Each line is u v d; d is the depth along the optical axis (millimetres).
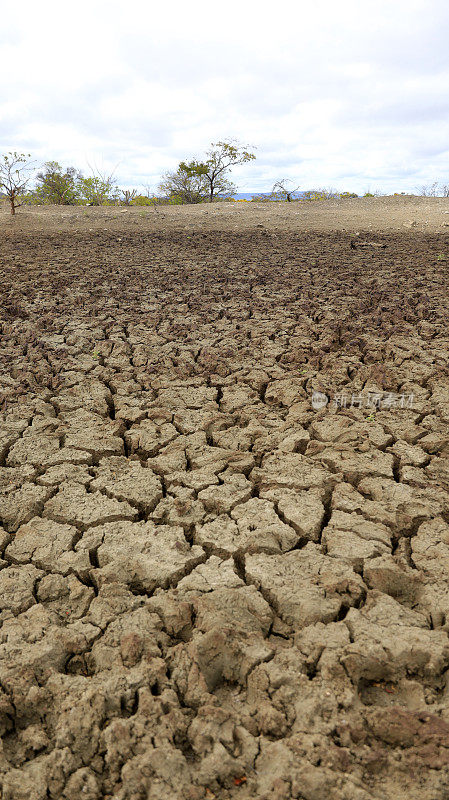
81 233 15117
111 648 2240
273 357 5590
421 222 16000
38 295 8109
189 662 2162
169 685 2094
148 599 2500
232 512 3094
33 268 10023
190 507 3150
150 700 1991
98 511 3137
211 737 1893
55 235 14711
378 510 3080
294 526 3004
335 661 2131
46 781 1803
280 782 1732
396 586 2592
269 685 2082
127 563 2729
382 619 2336
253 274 9445
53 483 3406
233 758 1839
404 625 2303
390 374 4980
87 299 7879
